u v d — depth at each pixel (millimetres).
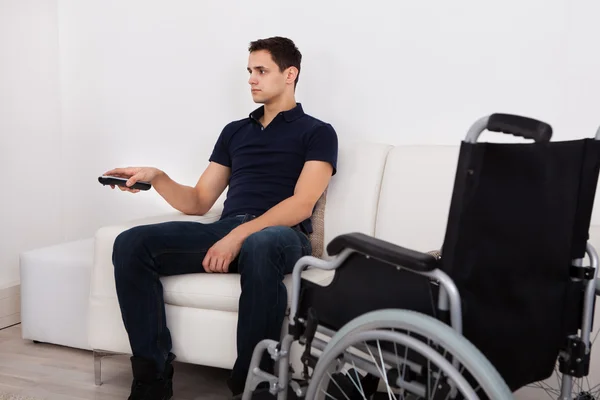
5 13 2551
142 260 1721
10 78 2584
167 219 2113
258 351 1424
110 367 2107
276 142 2111
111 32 2762
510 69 2170
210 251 1790
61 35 2854
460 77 2240
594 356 1555
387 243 1148
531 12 2123
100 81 2809
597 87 2061
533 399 1668
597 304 1550
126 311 1728
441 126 2283
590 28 2051
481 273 1109
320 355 1264
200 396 1886
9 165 2594
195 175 2689
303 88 2473
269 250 1685
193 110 2660
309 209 1963
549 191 1134
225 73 2588
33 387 1921
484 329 1138
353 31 2371
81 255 2191
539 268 1182
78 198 2918
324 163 2021
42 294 2230
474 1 2195
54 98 2854
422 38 2277
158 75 2703
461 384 978
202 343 1795
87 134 2865
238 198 2100
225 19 2564
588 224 1228
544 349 1225
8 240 2600
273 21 2490
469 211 1046
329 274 1896
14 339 2369
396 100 2336
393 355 1149
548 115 2137
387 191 2094
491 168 1043
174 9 2643
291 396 1611
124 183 1965
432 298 1123
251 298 1668
